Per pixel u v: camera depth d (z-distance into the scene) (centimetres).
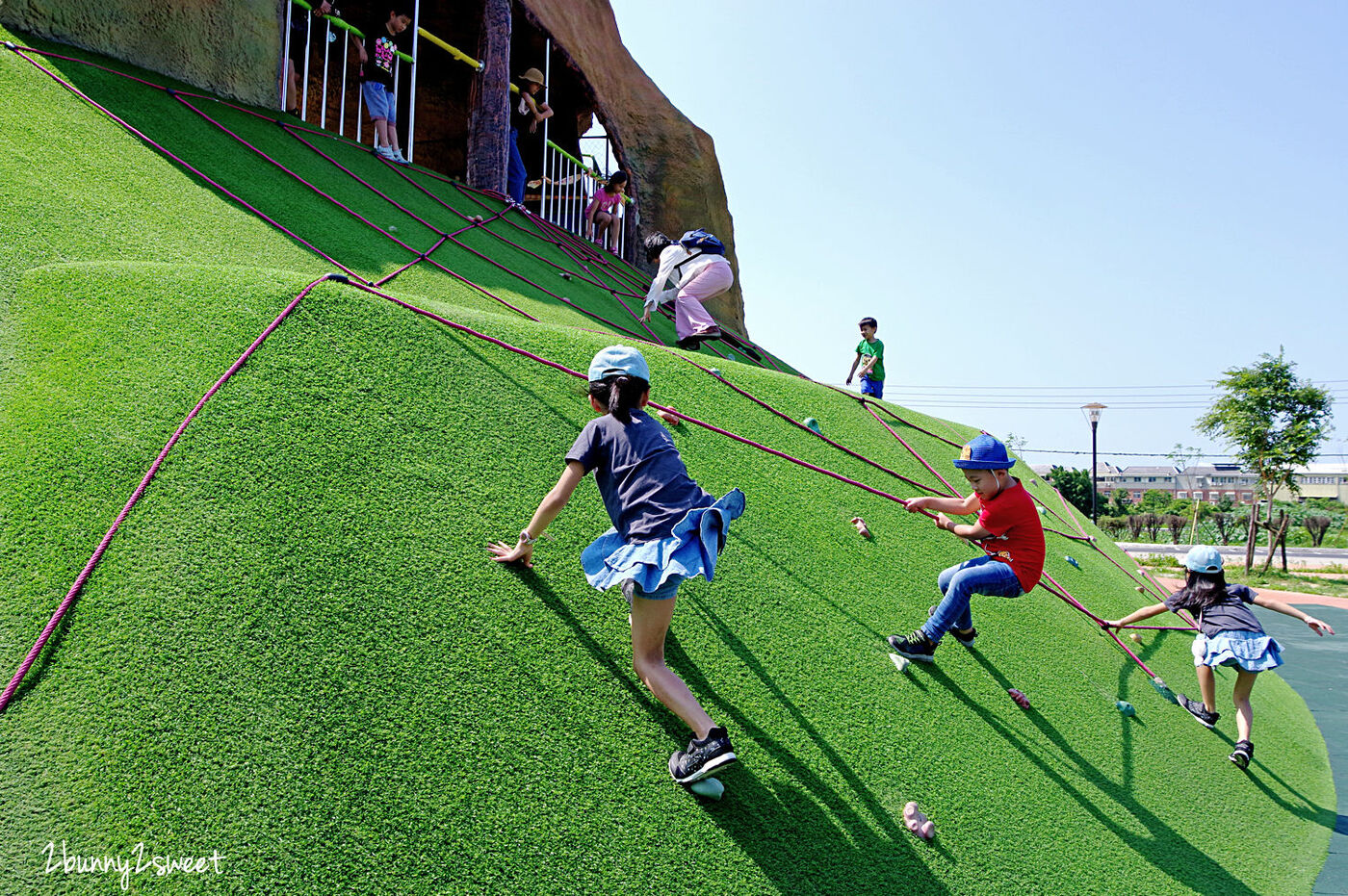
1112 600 707
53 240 453
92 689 242
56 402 339
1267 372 2319
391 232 718
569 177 1411
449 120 1445
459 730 271
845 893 277
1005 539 418
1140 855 369
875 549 522
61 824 212
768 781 306
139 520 294
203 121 720
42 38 677
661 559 275
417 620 299
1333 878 418
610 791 275
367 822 236
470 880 234
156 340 376
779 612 405
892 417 809
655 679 288
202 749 236
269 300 411
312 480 333
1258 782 507
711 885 260
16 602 261
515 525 367
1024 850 337
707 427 542
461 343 461
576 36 1319
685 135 1468
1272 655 516
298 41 1239
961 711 406
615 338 588
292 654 269
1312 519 3628
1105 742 451
